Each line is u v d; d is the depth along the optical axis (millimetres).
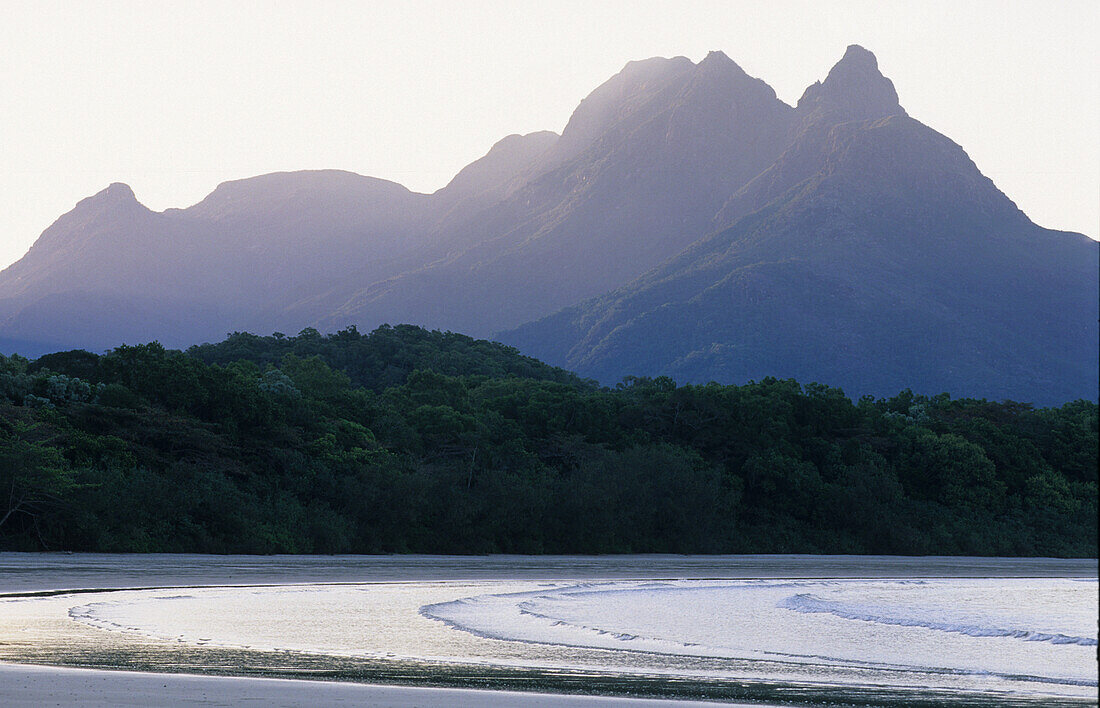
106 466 74125
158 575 53906
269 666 21906
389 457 90500
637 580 64375
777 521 112562
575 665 24156
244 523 75188
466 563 76750
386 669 22109
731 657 27469
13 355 98938
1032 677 25031
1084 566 103125
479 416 108562
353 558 77312
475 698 17641
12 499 66438
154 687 17594
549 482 97312
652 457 104250
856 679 23297
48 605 36625
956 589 64938
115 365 87375
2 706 15359
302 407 93750
